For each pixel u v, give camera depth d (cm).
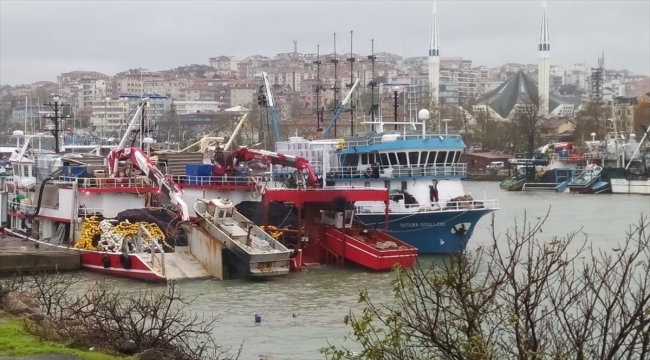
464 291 2408
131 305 4306
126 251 6331
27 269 6384
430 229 7556
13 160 8606
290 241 7031
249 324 4884
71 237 7044
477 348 2284
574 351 2672
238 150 7638
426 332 2492
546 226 9900
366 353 2486
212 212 6706
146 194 7256
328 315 5122
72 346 3162
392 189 7819
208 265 6384
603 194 16488
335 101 12156
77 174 7688
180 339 3597
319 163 8544
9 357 2920
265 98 10275
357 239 6900
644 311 2244
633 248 7319
